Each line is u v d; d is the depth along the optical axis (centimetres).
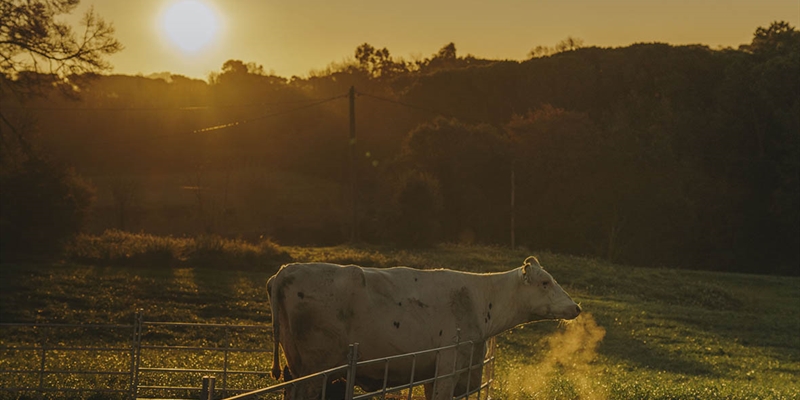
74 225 4928
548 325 3259
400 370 991
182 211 7675
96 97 9869
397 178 7500
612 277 4650
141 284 3553
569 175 7662
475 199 7812
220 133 10419
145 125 10062
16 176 4659
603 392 1518
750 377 2414
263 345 2553
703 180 8650
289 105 10875
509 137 8825
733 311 4153
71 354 2081
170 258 4172
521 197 7944
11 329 2652
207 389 636
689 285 4675
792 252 7919
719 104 9900
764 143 9144
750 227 8175
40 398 1264
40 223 4712
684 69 10781
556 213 7644
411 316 988
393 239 6009
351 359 768
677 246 7462
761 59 10288
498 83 11556
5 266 3806
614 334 3156
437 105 11612
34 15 3703
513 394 1434
